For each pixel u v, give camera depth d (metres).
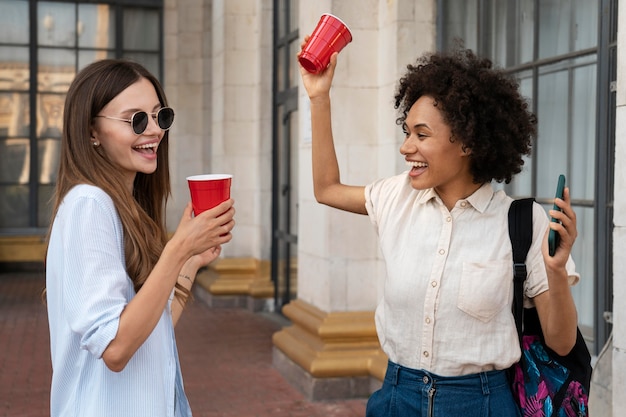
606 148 4.20
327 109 2.52
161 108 2.16
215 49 10.63
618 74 3.38
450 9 5.55
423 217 2.26
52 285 2.05
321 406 5.76
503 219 2.21
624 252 3.35
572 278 2.19
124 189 2.07
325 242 5.93
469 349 2.18
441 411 2.20
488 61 2.22
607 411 3.78
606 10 4.17
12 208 13.46
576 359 2.22
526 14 4.96
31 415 5.73
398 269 2.26
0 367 7.15
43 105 13.47
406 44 5.54
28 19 13.34
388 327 2.30
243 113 10.23
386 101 5.70
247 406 5.82
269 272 10.05
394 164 5.57
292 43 9.00
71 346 2.02
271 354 7.52
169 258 1.94
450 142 2.15
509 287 2.18
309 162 6.27
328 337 5.85
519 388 2.25
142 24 13.60
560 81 4.67
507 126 2.18
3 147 13.38
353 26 5.82
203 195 2.04
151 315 1.91
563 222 2.00
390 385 2.30
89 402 2.02
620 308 3.37
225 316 9.59
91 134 2.11
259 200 10.05
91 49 13.52
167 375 2.11
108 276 1.93
